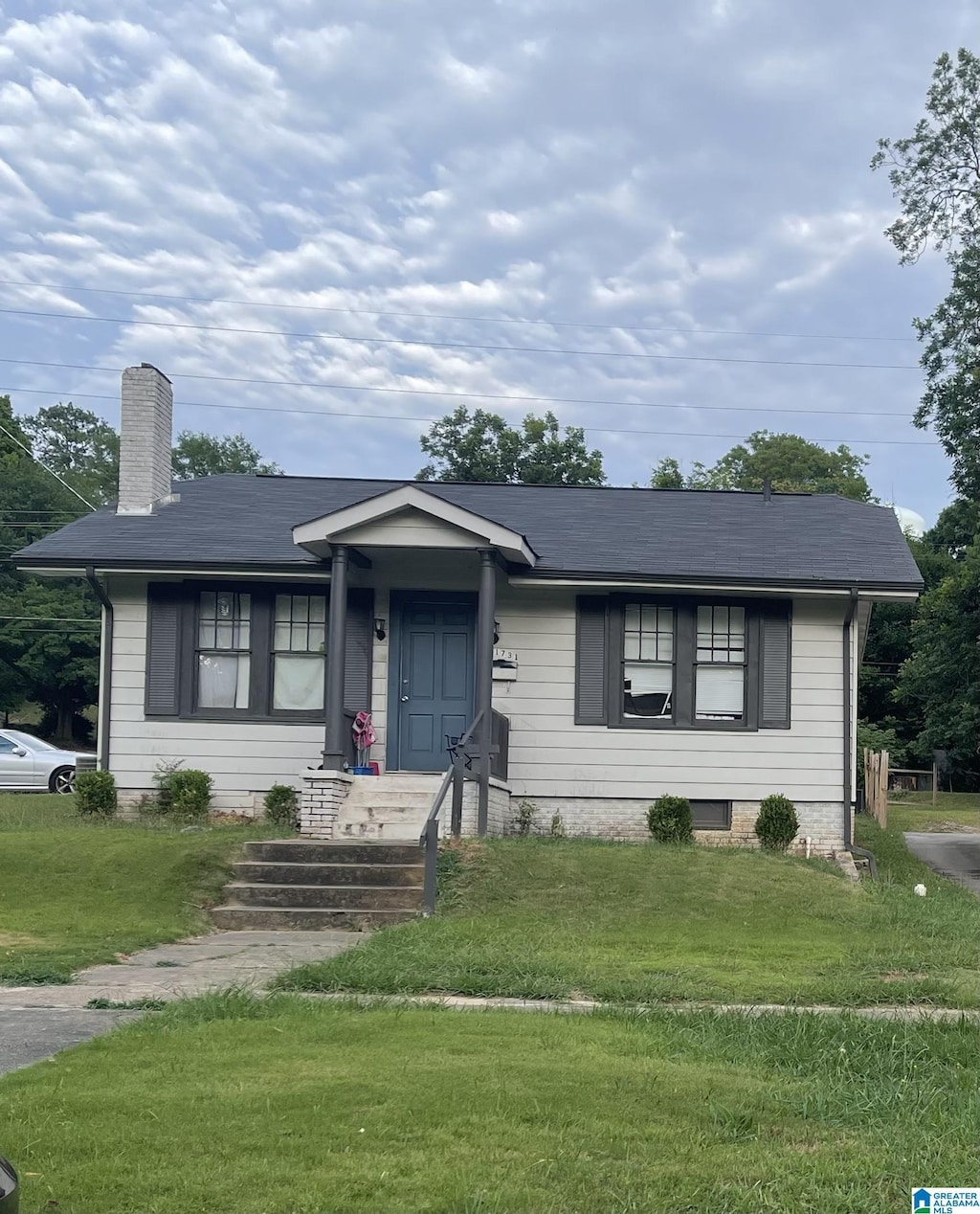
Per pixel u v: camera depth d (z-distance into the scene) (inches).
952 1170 223.5
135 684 776.3
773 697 769.6
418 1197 199.6
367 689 773.9
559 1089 255.3
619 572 749.9
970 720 1616.6
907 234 1573.6
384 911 552.7
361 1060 277.3
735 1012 350.6
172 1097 246.1
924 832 1213.1
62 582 2158.0
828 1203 207.2
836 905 571.2
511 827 760.3
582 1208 199.8
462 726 775.7
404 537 700.7
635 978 404.8
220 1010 329.1
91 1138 222.7
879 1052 306.0
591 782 767.1
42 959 434.0
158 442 871.1
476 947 457.7
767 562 775.1
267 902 565.3
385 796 678.5
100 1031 323.0
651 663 775.1
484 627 700.0
